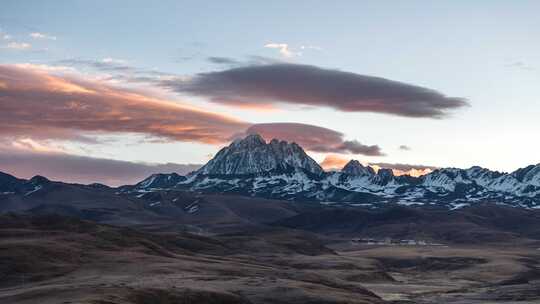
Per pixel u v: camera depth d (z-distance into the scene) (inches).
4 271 5334.6
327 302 4685.0
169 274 5442.9
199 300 4163.4
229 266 6437.0
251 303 4409.5
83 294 3826.3
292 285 5088.6
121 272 5452.8
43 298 3811.5
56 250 6018.7
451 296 6820.9
